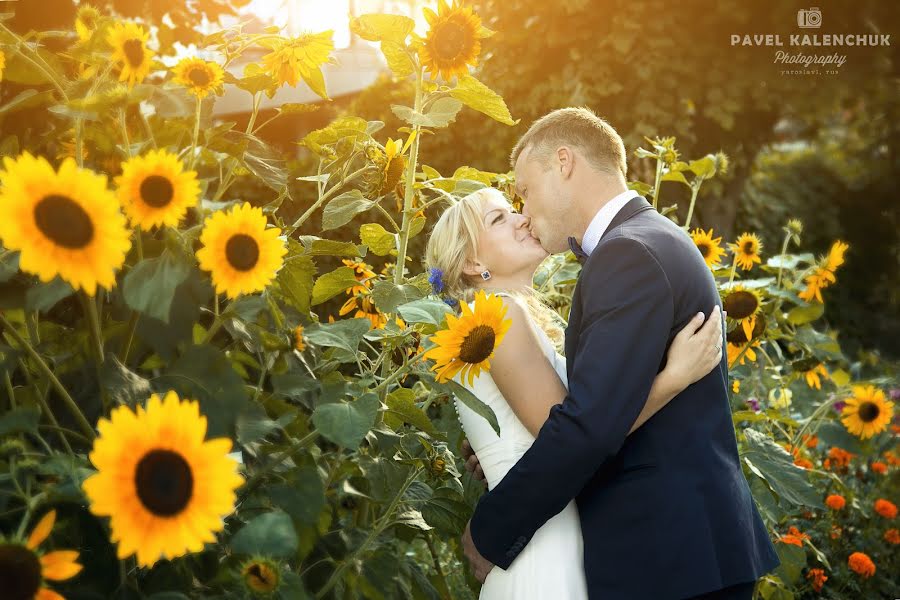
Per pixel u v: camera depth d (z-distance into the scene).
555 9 7.23
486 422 1.76
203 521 0.93
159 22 4.52
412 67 1.75
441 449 1.80
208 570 1.27
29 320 1.31
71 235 0.98
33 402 1.27
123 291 1.18
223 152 1.60
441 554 2.85
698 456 1.60
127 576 1.19
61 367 1.32
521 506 1.55
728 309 2.53
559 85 7.22
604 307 1.56
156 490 0.91
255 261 1.20
